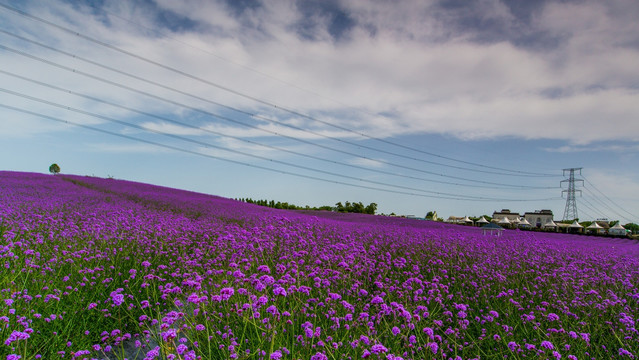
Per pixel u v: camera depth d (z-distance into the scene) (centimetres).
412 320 478
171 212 1877
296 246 925
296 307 495
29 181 2806
